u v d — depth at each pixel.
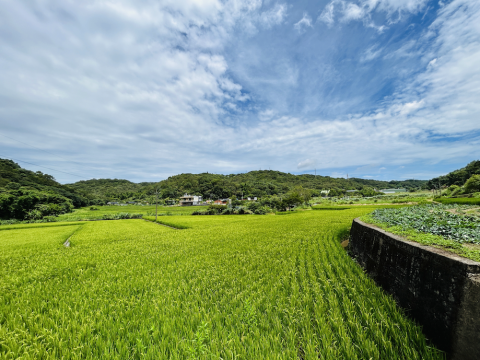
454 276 3.20
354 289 5.05
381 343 3.29
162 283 6.46
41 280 7.67
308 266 7.22
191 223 31.16
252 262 8.48
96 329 4.19
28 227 33.38
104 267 8.87
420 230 5.61
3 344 3.62
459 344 2.96
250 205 56.88
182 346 3.43
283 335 3.78
